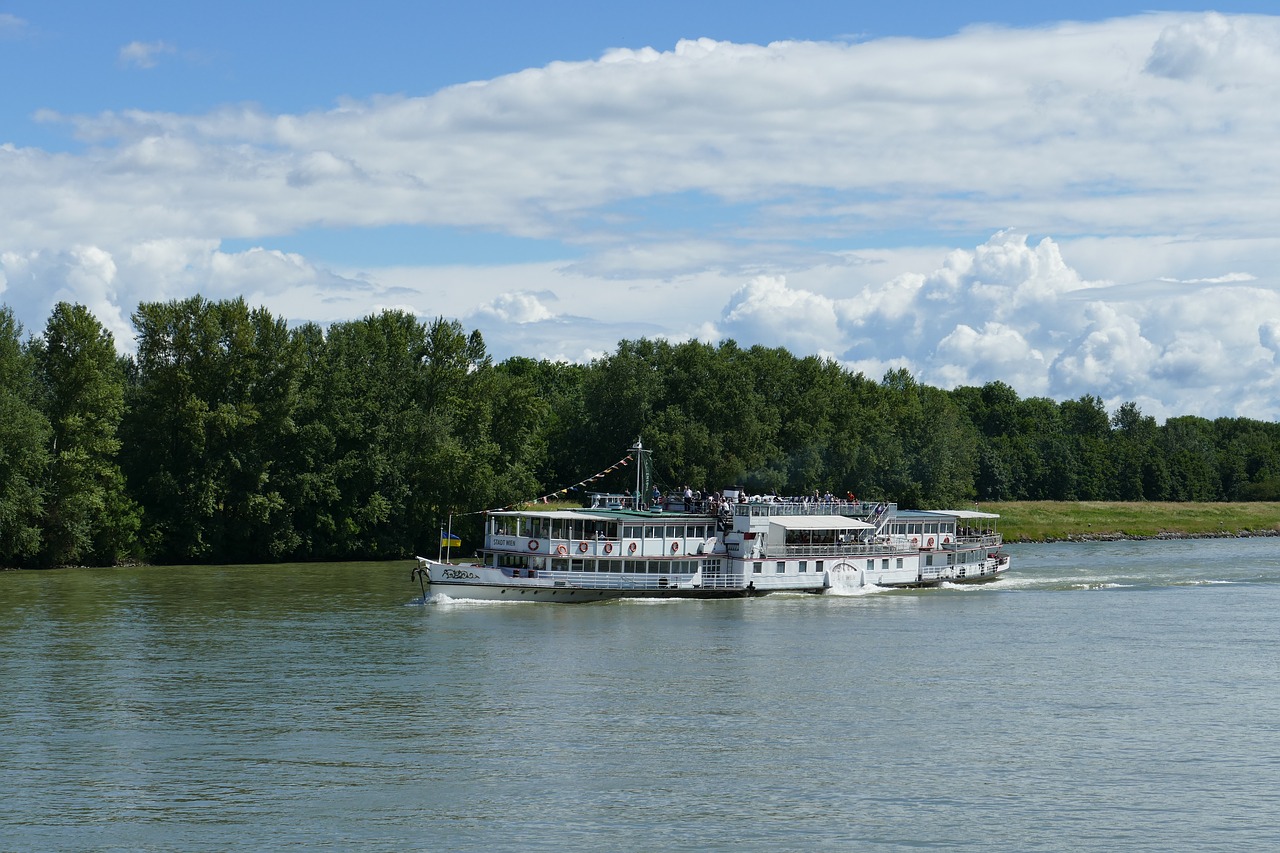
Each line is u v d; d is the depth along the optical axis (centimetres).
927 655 8812
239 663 8194
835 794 5534
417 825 5078
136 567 15038
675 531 12025
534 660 8444
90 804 5281
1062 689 7656
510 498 17388
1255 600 12188
